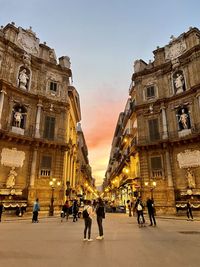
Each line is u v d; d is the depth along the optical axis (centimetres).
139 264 536
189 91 2669
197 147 2495
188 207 1952
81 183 5591
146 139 2956
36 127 2762
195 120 2598
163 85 3053
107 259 582
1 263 544
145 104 3072
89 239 870
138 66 3534
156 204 2606
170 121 2838
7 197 2288
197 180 2427
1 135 2388
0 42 2702
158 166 2755
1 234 1042
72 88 3453
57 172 2759
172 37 3198
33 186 2531
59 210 2606
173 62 2983
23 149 2602
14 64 2802
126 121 4241
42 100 2919
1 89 2530
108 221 1841
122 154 4794
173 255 625
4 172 2397
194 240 873
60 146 2838
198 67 2689
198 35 2870
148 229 1262
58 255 627
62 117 3039
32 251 679
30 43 3070
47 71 3134
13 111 2666
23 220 1864
